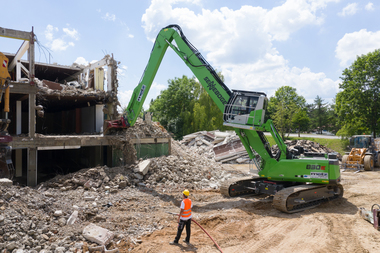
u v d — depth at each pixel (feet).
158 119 158.51
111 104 59.36
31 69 43.34
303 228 25.99
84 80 71.87
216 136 91.81
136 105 44.68
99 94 57.82
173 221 27.55
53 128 90.33
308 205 33.12
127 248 21.27
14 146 40.86
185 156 59.57
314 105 246.47
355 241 22.89
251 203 34.58
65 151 78.02
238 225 26.71
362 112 107.14
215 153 80.28
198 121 135.54
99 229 22.84
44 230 21.90
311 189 32.99
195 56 37.24
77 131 74.59
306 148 90.27
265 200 36.22
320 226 26.53
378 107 106.42
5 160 32.76
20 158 53.11
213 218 28.14
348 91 111.24
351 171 66.49
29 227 21.40
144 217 28.07
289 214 30.45
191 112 144.25
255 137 34.96
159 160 49.42
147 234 23.97
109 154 53.88
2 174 32.24
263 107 32.48
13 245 18.93
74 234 22.35
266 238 23.58
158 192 39.17
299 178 33.04
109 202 32.14
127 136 50.26
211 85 36.29
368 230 25.38
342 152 109.40
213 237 23.71
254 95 32.83
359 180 53.36
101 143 48.62
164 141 56.70
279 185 34.50
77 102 66.33
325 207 33.55
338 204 34.91
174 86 151.33
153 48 41.60
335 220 28.22
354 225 26.78
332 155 33.55
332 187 36.14
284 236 24.07
